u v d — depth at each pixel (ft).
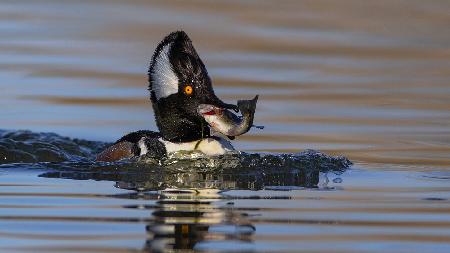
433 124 53.98
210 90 40.70
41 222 31.14
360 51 70.13
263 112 55.62
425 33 73.92
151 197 35.14
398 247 28.37
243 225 30.81
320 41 71.56
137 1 80.59
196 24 74.33
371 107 57.41
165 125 41.34
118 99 57.72
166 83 41.01
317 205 34.04
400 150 47.60
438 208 33.71
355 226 30.89
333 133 51.47
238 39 71.10
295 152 46.32
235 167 40.78
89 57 66.85
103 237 29.25
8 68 63.52
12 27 73.72
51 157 45.11
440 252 27.81
